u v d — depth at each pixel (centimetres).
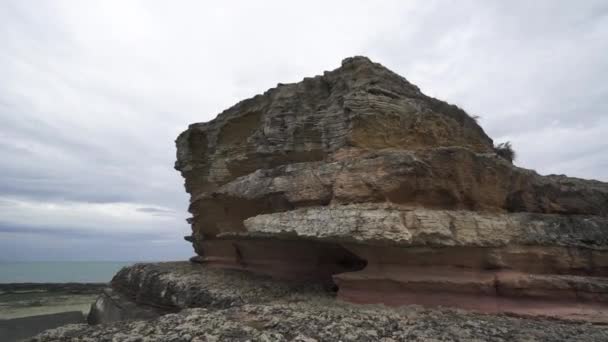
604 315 1299
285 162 2048
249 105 2516
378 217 1362
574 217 1672
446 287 1379
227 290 1767
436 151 1528
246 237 2112
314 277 1994
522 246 1511
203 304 1744
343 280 1487
